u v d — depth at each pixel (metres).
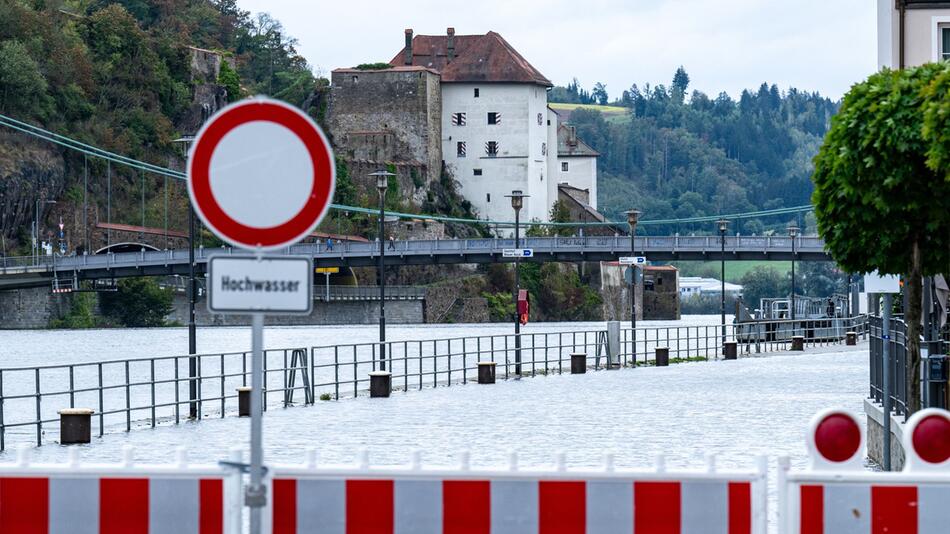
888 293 54.22
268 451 73.38
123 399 136.62
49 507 24.83
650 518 24.62
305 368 110.56
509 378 143.12
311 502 24.61
